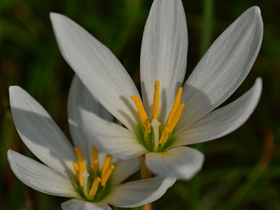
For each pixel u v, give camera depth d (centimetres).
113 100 26
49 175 26
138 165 27
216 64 26
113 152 24
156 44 26
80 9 35
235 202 32
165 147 25
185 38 26
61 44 24
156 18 26
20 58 35
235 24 26
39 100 33
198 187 30
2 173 31
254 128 35
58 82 34
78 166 26
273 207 33
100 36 35
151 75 26
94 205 24
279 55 35
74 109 27
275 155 34
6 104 30
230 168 33
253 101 23
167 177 23
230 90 25
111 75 26
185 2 36
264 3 36
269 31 36
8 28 35
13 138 30
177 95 25
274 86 35
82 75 25
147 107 26
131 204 25
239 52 26
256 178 32
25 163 25
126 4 35
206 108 26
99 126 25
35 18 35
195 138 25
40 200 30
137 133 26
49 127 27
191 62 36
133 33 35
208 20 31
